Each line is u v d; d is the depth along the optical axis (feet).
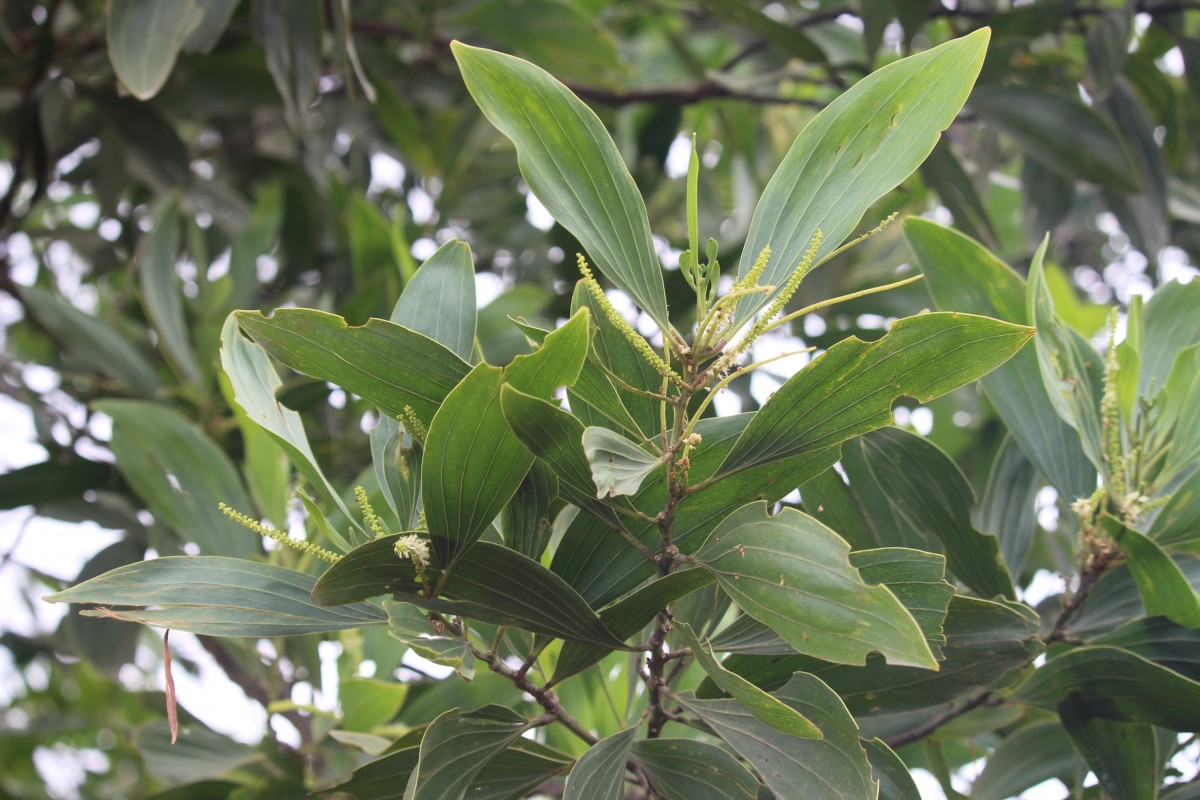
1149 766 6.05
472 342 5.83
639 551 5.68
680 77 14.82
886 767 5.74
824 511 6.22
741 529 5.46
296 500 6.76
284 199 11.59
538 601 5.55
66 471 8.71
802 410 5.50
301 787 6.61
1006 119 8.82
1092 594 6.23
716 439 5.64
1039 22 8.91
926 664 5.25
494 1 10.30
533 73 5.54
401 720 6.79
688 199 5.46
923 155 5.49
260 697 7.63
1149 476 6.14
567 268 10.46
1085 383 6.13
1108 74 8.78
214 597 5.62
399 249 8.04
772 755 5.58
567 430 5.42
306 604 5.66
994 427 8.52
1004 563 6.15
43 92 9.64
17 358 13.30
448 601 5.56
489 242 12.95
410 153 11.53
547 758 5.80
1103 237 14.20
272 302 11.67
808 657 5.86
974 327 5.41
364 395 5.60
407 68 11.14
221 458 7.02
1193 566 6.20
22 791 16.39
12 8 9.86
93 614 5.54
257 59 10.16
